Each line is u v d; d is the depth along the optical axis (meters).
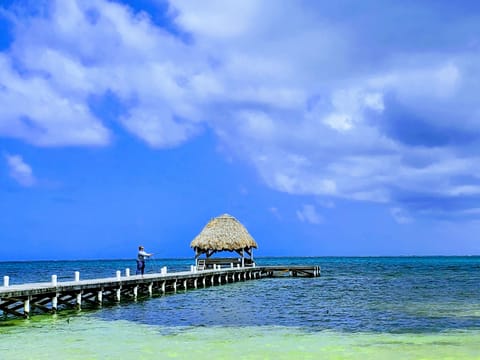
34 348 18.31
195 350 17.83
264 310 29.17
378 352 17.47
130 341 19.48
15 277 71.56
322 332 21.36
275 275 71.12
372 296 37.88
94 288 29.77
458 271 85.75
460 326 22.77
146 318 25.61
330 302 33.59
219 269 53.19
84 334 21.00
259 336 20.45
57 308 28.53
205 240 56.94
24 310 24.72
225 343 19.02
